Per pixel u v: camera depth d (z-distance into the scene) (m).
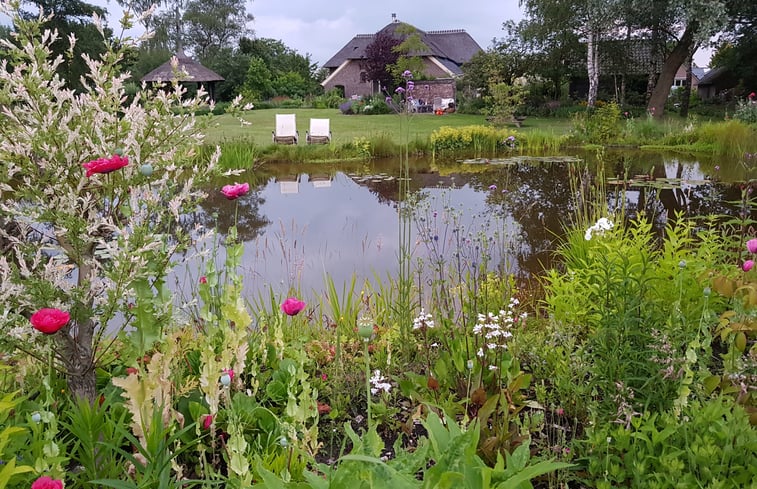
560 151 16.23
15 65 2.24
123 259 2.05
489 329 2.87
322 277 5.20
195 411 2.18
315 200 9.16
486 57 27.38
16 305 2.17
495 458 2.07
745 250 3.57
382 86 34.28
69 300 2.23
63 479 1.83
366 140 15.60
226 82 44.31
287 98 42.22
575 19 23.45
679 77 50.88
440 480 1.16
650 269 3.14
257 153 14.23
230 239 2.30
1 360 2.33
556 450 2.09
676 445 1.95
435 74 35.25
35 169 2.21
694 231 6.14
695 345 2.01
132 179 2.27
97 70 2.36
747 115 17.97
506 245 5.46
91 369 2.31
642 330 2.35
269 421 2.29
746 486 1.65
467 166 13.41
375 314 3.81
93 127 2.28
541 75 27.38
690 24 20.38
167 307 2.24
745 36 24.41
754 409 2.11
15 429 1.58
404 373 2.91
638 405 2.18
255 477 1.81
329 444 2.44
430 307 3.81
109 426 1.97
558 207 8.08
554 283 3.69
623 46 24.11
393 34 35.31
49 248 2.26
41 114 2.19
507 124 21.83
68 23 22.38
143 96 2.45
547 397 2.58
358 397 2.82
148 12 2.42
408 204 4.62
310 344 3.20
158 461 1.79
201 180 2.47
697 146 15.08
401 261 3.69
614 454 2.00
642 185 9.62
